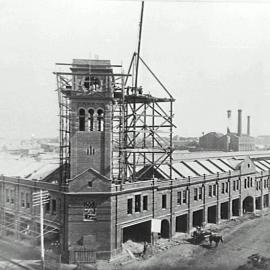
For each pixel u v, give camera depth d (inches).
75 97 1332.4
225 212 2161.7
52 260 1311.5
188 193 1781.5
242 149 3914.9
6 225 1712.6
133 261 1362.0
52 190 1425.9
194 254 1498.5
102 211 1330.0
